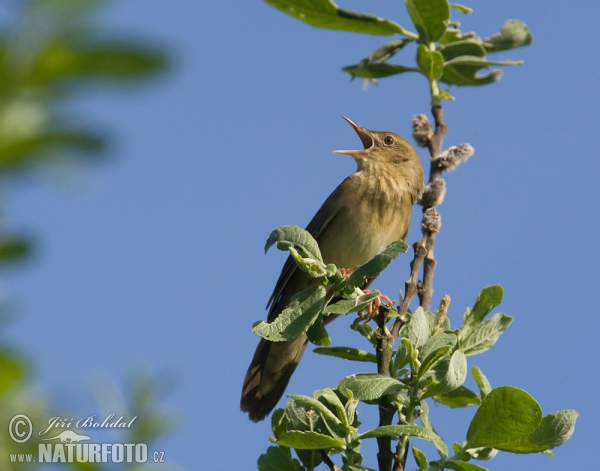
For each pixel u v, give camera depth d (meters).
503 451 6.53
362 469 6.13
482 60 9.07
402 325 7.36
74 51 1.79
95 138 1.84
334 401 6.20
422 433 6.13
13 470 2.35
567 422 6.26
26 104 1.83
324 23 8.65
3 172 1.83
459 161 8.41
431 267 7.74
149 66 1.79
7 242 1.87
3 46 1.80
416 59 8.85
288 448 6.89
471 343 7.34
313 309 6.81
